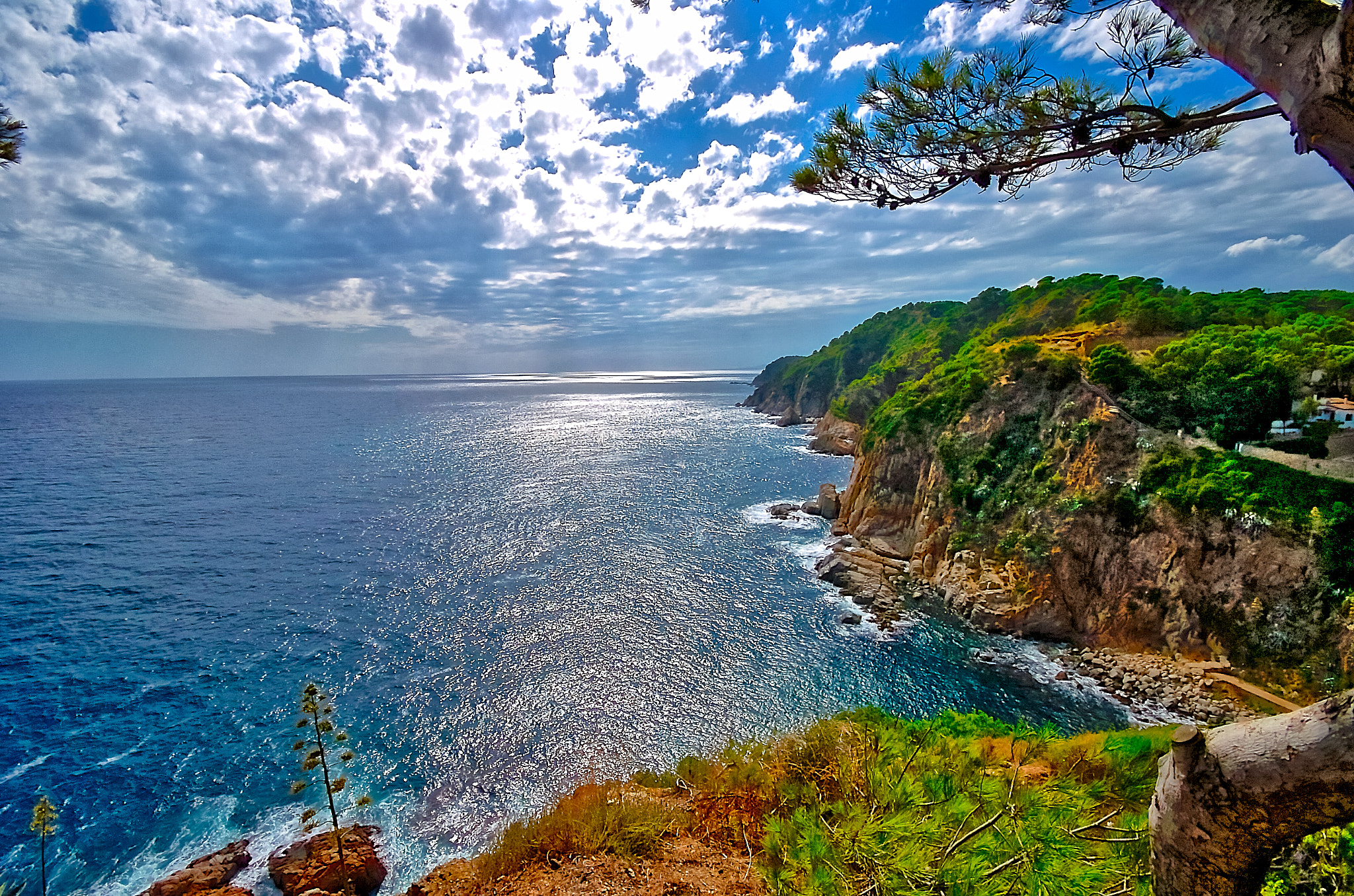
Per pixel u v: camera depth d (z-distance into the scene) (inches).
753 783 432.8
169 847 964.0
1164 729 426.3
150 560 2245.3
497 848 465.7
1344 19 88.7
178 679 1432.1
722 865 350.6
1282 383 1536.7
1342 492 1245.1
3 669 1476.4
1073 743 418.6
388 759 1155.9
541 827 457.4
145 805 1047.6
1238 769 109.1
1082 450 1678.2
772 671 1428.4
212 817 1020.5
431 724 1253.7
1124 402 1704.0
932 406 2220.7
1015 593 1596.9
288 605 1830.7
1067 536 1574.8
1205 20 123.9
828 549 2242.9
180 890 849.5
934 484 2052.2
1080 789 218.8
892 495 2249.0
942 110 242.7
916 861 172.2
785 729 1205.7
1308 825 103.7
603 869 363.3
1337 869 202.8
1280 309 2298.2
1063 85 215.2
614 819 421.1
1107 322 2588.6
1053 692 1306.6
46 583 2015.3
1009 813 184.9
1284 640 1204.5
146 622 1721.2
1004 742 415.8
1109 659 1387.8
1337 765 95.0
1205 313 2391.7
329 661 1502.2
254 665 1488.7
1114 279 3169.3
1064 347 2265.0
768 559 2160.4
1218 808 113.6
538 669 1454.2
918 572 1941.4
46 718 1291.8
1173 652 1343.5
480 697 1344.7
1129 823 189.0
